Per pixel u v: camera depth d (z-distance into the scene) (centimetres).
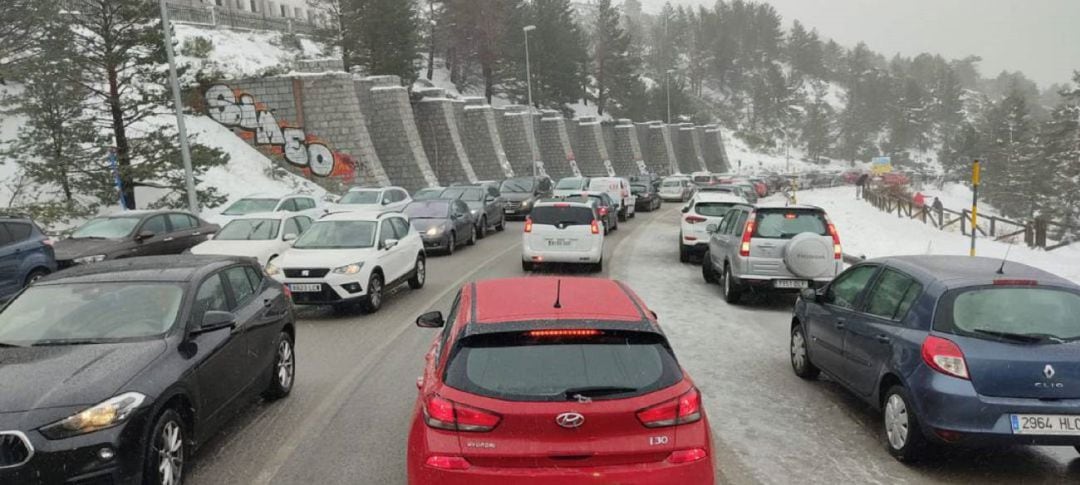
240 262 686
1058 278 550
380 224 1255
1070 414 481
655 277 1502
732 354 875
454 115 5291
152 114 2402
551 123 6900
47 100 2127
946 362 502
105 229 1497
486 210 2456
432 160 4856
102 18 2264
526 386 351
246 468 524
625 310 405
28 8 2200
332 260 1115
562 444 339
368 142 3791
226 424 621
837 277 718
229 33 5412
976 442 488
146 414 443
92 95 2475
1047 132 6944
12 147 2172
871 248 2106
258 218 1504
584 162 7844
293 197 2028
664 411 350
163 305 545
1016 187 7344
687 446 352
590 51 11812
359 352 884
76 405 422
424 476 346
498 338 372
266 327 662
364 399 690
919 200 3462
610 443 342
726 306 1190
